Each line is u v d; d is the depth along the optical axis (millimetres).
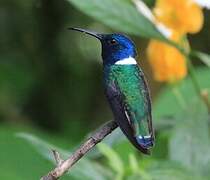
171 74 9820
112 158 8250
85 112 15141
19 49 14922
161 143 10922
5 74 14812
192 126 8781
